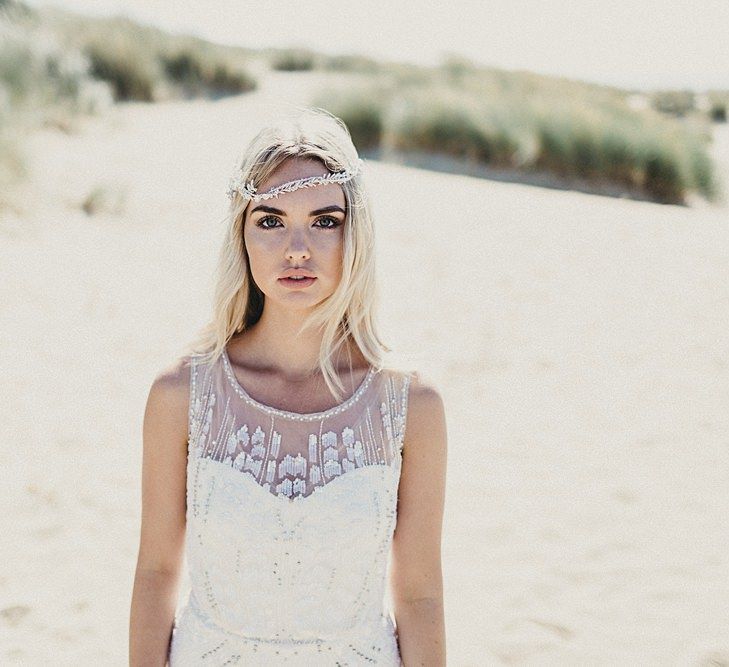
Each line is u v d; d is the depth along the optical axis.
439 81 25.27
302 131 1.90
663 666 3.18
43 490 4.23
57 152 11.38
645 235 10.76
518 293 8.02
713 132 27.97
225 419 1.94
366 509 1.86
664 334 7.08
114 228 8.78
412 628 1.99
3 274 7.07
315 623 1.88
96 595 3.51
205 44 23.86
